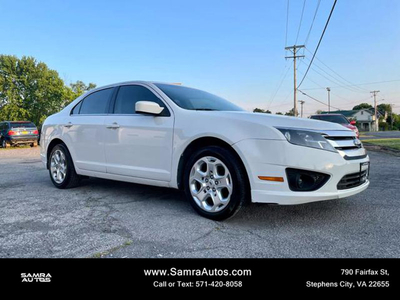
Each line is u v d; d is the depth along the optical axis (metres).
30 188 4.52
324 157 2.56
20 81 31.06
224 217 2.78
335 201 3.55
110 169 3.72
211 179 2.87
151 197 3.84
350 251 2.19
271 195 2.54
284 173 2.52
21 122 17.05
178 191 4.19
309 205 3.39
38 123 30.72
